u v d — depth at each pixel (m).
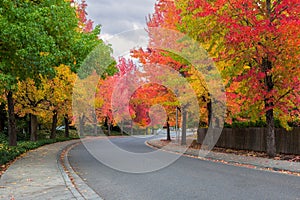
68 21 14.48
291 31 13.15
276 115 15.99
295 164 12.43
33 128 25.84
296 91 14.73
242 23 15.09
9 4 10.38
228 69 15.50
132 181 9.11
